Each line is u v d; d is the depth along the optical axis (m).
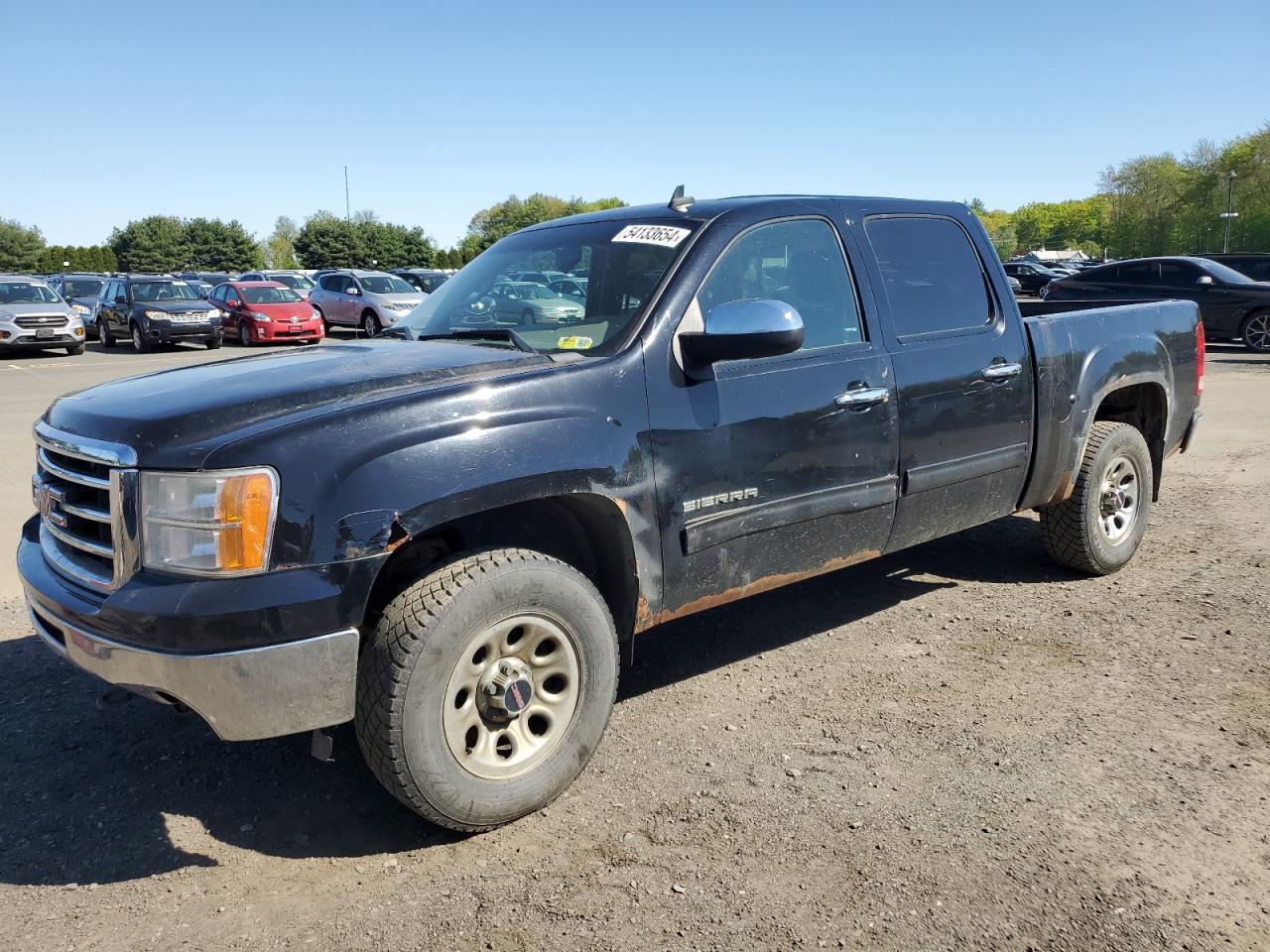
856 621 4.75
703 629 4.68
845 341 3.94
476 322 3.86
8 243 93.69
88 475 2.90
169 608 2.60
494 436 2.92
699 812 3.08
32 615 3.20
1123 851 2.83
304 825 3.09
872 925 2.53
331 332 27.36
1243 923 2.52
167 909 2.67
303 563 2.65
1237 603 4.84
